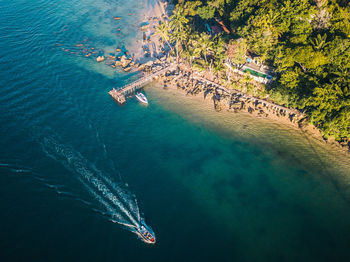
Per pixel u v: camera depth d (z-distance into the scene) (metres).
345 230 50.66
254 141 68.56
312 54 60.06
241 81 78.94
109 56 98.25
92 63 95.12
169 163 62.59
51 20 120.88
